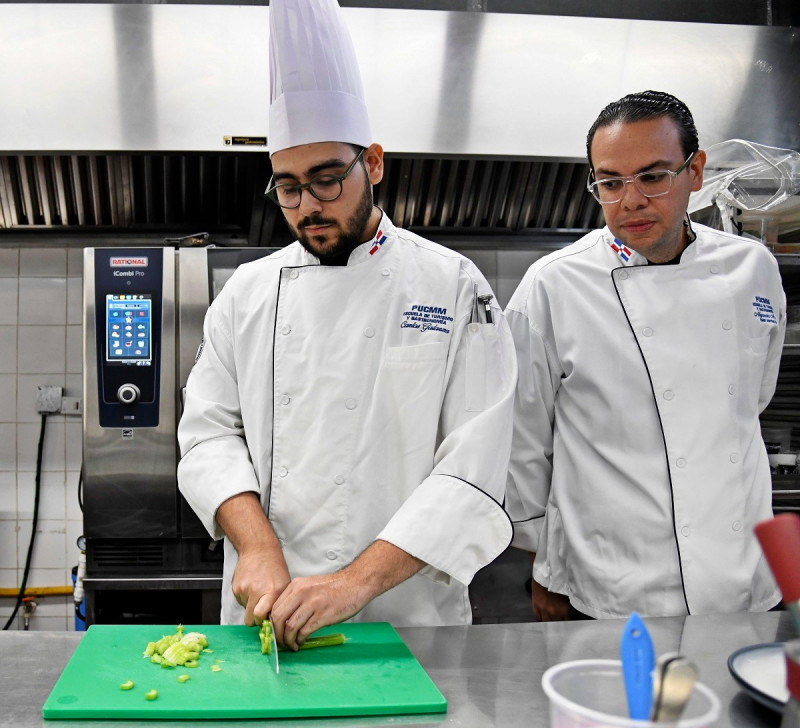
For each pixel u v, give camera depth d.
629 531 1.31
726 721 0.75
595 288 1.39
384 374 1.17
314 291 1.21
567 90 2.15
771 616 1.11
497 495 1.12
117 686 0.83
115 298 1.99
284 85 1.12
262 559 1.06
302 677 0.86
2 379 2.63
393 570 1.01
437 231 2.49
